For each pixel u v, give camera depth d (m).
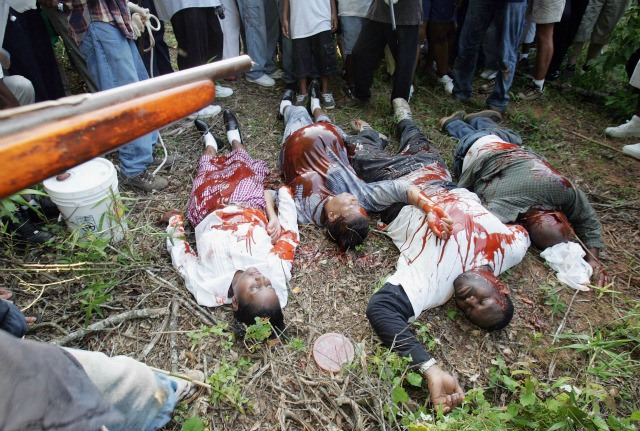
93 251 2.71
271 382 2.34
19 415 0.75
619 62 4.65
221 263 2.76
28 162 0.65
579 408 1.95
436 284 2.71
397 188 3.12
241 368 2.41
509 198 3.16
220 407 2.22
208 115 4.43
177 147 4.01
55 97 3.82
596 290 2.93
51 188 2.62
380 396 2.21
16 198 2.38
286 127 4.05
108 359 1.57
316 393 2.29
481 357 2.58
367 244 3.25
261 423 2.19
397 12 3.93
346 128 4.43
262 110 4.66
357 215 3.03
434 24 4.70
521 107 4.93
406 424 2.09
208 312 2.67
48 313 2.56
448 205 3.00
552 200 3.09
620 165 4.08
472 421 2.03
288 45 4.67
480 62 5.53
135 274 2.83
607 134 4.47
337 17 4.83
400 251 3.07
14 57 3.39
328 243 3.25
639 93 4.53
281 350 2.49
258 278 2.49
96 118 0.73
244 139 4.24
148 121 0.82
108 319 2.50
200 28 4.06
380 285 2.83
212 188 3.29
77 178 2.72
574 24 4.97
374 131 4.05
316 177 3.42
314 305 2.83
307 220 3.38
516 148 3.39
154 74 4.34
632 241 3.29
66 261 2.73
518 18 4.13
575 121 4.73
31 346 0.84
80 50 3.11
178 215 3.19
